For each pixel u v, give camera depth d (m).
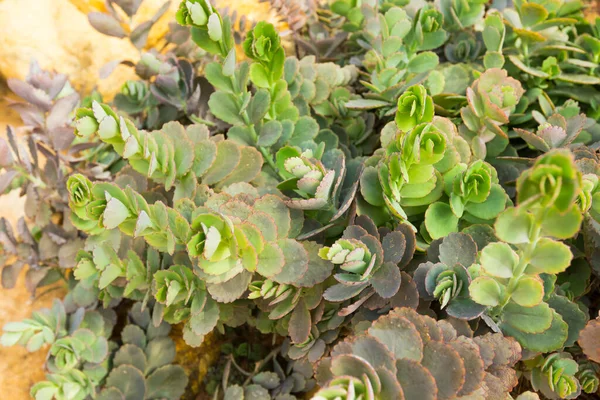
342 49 0.73
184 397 0.60
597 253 0.49
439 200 0.50
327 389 0.32
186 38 0.65
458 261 0.45
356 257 0.44
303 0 0.71
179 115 0.66
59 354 0.55
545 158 0.32
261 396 0.55
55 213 0.68
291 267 0.47
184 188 0.51
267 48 0.52
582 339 0.43
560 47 0.61
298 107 0.60
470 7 0.66
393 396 0.34
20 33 0.68
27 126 0.61
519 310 0.44
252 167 0.53
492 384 0.40
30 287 0.62
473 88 0.54
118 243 0.54
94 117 0.46
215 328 0.62
